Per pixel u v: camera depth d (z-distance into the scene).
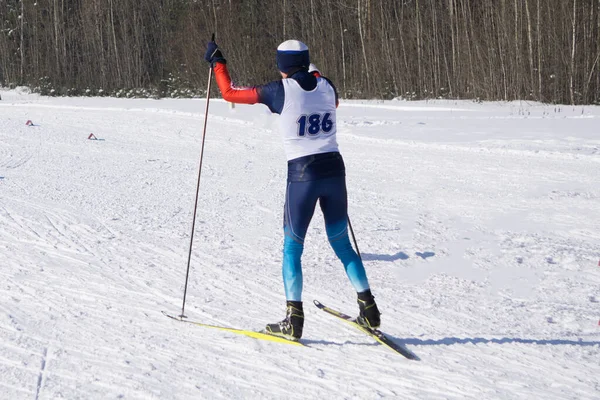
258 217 14.84
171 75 68.12
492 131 28.55
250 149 25.44
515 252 11.91
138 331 8.26
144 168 21.05
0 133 28.23
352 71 61.12
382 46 58.62
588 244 12.46
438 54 57.00
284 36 64.44
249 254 11.94
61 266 11.03
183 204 16.06
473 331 8.26
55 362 7.27
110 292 9.80
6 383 6.74
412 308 9.15
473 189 17.75
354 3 61.25
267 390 6.63
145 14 72.94
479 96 52.19
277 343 7.90
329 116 7.58
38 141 26.34
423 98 55.59
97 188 17.77
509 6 50.69
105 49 72.38
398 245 12.51
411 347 7.76
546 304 9.30
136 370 7.08
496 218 14.65
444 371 7.05
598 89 47.59
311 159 7.54
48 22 72.31
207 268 11.05
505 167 20.70
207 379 6.88
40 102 48.72
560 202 16.02
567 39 47.66
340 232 7.83
